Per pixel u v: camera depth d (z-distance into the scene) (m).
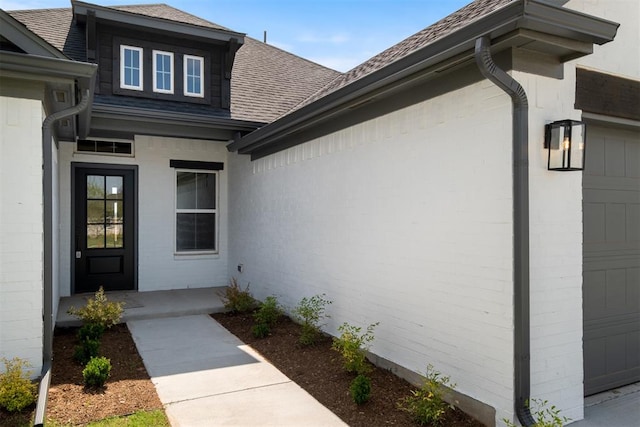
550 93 3.37
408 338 4.27
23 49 3.93
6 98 4.05
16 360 3.88
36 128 4.14
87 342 4.90
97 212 8.41
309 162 6.16
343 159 5.36
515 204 3.17
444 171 3.84
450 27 4.25
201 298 8.09
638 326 4.29
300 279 6.39
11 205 4.06
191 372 4.66
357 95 4.45
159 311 7.08
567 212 3.43
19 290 4.08
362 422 3.51
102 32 7.80
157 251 8.88
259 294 7.80
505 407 3.24
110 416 3.60
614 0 3.93
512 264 3.21
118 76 7.89
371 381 4.30
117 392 4.11
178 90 8.31
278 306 7.05
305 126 5.88
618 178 4.16
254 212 8.05
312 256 6.07
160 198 8.91
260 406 3.83
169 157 8.98
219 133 8.33
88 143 8.35
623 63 4.00
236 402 3.92
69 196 8.09
